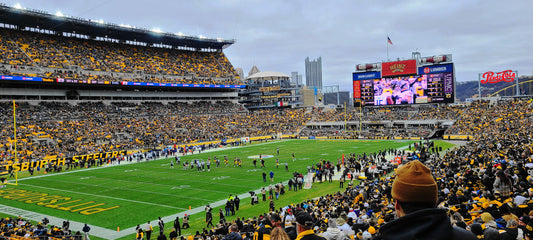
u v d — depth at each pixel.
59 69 85.62
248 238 15.84
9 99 80.06
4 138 65.50
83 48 97.12
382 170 43.50
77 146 70.31
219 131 98.25
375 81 99.25
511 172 15.37
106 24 95.75
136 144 78.88
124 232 26.61
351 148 74.12
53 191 41.53
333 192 36.78
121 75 96.00
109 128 82.12
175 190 40.09
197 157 68.62
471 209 10.80
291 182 38.81
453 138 84.62
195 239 19.39
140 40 111.69
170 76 106.25
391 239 2.40
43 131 72.12
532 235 4.86
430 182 2.54
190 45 122.25
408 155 47.56
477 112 90.88
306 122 113.00
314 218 16.89
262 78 157.00
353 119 107.44
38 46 88.38
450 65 89.12
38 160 60.34
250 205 32.94
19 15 83.19
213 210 31.69
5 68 76.81
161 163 62.69
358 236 10.36
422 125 97.00
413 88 94.25
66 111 83.50
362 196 22.08
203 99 117.12
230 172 50.78
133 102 100.19
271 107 141.50
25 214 32.06
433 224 2.31
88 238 24.34
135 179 47.78
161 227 24.39
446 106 99.75
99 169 58.28
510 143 36.50
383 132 97.38
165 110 101.12
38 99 84.38
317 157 62.75
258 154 69.94
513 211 7.37
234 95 125.06
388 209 14.68
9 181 49.16
